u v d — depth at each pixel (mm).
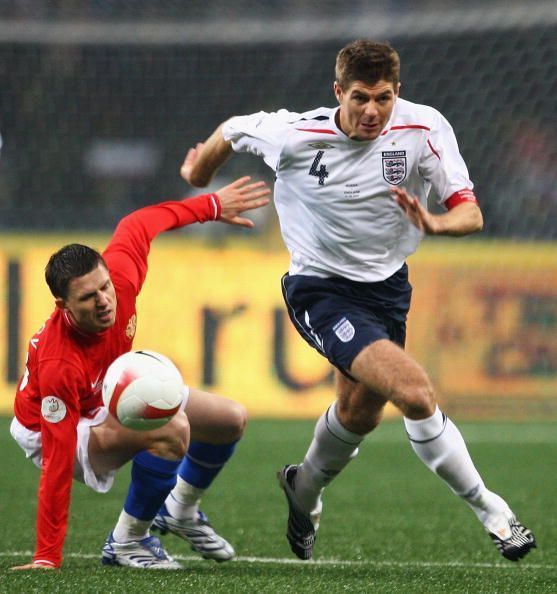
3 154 55062
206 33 54750
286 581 14898
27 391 16672
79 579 14594
